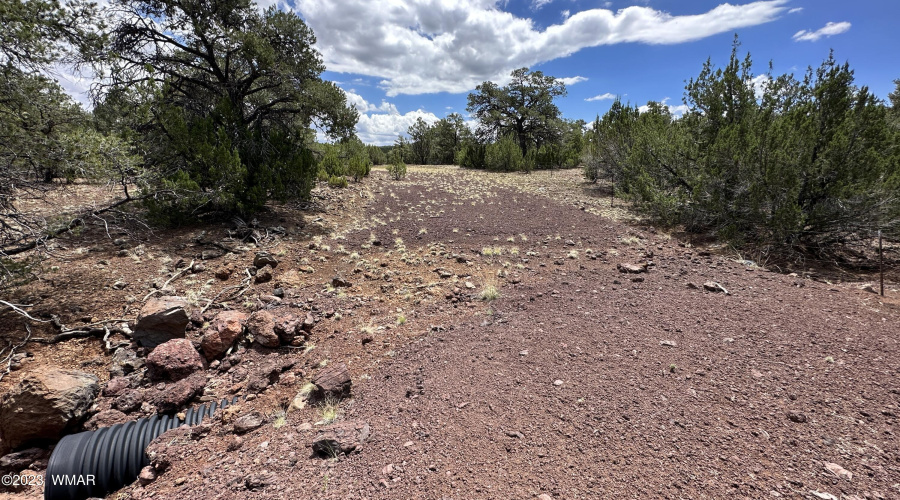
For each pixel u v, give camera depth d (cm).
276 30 1119
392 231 1065
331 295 644
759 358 365
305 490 244
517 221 1212
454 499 224
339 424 307
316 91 1130
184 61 1052
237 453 304
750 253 796
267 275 696
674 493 219
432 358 421
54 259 693
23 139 501
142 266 704
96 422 371
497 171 2820
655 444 260
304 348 493
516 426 290
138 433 347
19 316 528
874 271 671
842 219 727
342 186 1723
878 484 216
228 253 795
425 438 284
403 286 684
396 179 2186
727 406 297
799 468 231
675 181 1152
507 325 495
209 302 598
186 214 920
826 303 493
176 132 845
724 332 423
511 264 792
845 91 757
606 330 452
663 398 311
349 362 446
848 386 314
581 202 1541
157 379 434
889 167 724
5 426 341
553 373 364
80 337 504
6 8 481
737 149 895
